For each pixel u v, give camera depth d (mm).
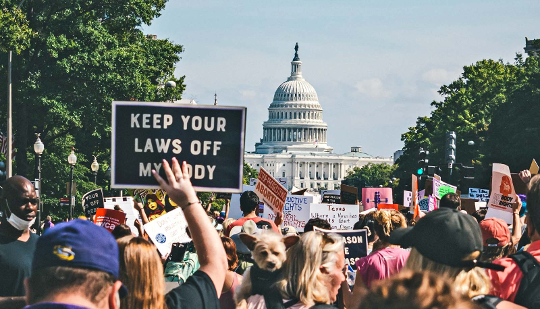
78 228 4383
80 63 58000
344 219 19344
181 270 12359
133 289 5848
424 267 5594
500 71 122438
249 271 7422
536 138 86750
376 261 9117
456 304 3303
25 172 60438
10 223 8461
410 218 21766
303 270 7098
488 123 113500
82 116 59781
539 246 6762
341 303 10977
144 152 7484
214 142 7508
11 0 52469
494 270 6305
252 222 11844
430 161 117875
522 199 15008
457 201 11945
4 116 61250
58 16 59000
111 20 64438
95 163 65500
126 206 17109
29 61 58438
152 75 75562
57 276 4230
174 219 12695
